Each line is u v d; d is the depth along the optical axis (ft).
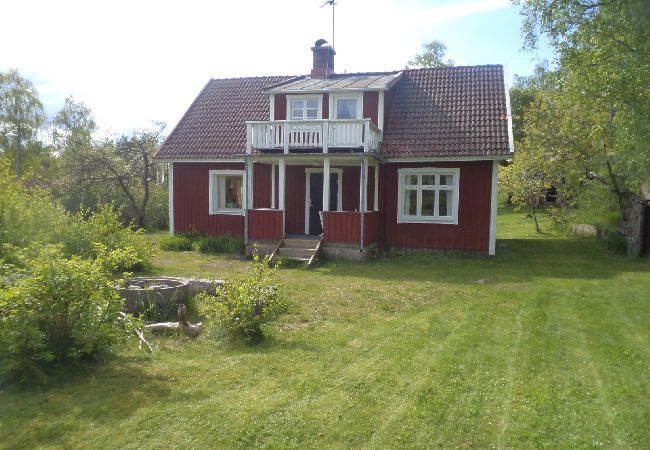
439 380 17.85
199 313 26.40
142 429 14.29
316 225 57.00
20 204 35.17
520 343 22.08
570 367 19.26
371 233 49.39
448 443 13.75
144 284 30.27
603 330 24.22
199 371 18.72
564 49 34.60
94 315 18.72
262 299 23.26
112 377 17.94
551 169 65.67
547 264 44.68
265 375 18.37
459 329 24.34
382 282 36.91
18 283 17.76
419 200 51.67
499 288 34.30
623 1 25.70
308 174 56.90
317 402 16.05
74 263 18.51
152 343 22.25
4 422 14.51
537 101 69.67
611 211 59.93
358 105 53.47
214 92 67.26
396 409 15.65
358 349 21.38
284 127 48.93
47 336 17.97
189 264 46.01
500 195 82.17
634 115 33.42
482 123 51.19
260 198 58.13
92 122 159.43
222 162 58.34
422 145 50.44
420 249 51.65
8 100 141.49
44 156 143.54
